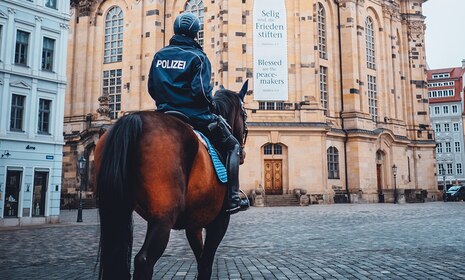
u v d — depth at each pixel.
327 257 13.12
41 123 32.97
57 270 11.53
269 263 12.07
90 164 55.47
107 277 4.33
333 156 55.09
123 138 4.57
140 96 56.94
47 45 33.88
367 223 25.39
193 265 11.92
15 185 30.83
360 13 60.78
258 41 50.03
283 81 49.94
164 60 5.80
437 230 20.95
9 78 30.91
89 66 61.06
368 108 59.81
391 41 67.19
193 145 5.15
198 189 5.20
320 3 58.00
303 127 49.09
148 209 4.62
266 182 49.16
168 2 58.28
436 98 106.31
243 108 7.41
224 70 49.34
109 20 61.41
